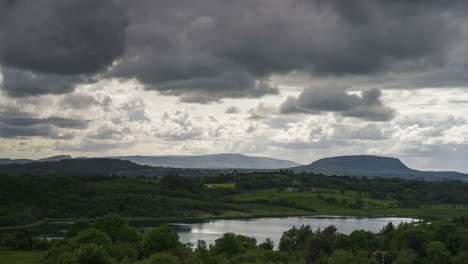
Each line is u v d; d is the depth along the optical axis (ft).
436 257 445.78
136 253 407.23
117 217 473.67
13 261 405.59
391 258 469.16
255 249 505.25
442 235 499.51
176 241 445.37
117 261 379.14
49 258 378.53
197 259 409.49
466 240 473.67
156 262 367.25
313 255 475.72
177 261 384.27
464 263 433.48
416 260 469.57
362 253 460.55
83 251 336.29
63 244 440.04
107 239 402.31
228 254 465.47
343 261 427.33
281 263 440.45
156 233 430.61
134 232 454.40
